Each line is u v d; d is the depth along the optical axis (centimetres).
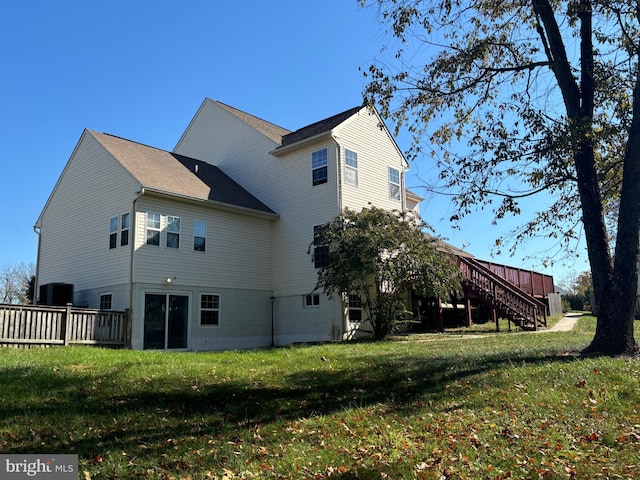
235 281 1870
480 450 481
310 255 1900
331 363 935
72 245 1873
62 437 498
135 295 1555
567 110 1021
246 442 504
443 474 425
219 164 2289
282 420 580
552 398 647
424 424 561
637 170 920
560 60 1030
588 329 1770
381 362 940
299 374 828
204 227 1794
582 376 735
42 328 1252
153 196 1645
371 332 1800
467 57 1092
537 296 2845
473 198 1036
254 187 2134
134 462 442
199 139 2405
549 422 564
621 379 708
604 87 1068
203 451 471
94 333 1384
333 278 1617
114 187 1706
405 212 1834
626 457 462
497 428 543
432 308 2197
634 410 598
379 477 415
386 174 2138
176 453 467
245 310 1891
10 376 734
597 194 995
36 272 2056
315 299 1878
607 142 1062
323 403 661
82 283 1783
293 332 1922
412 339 1586
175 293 1667
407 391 720
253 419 588
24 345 1209
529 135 977
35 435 500
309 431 539
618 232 941
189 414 598
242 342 1859
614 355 898
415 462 446
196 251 1753
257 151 2142
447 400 660
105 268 1680
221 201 1831
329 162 1902
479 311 2516
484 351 1077
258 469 432
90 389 682
